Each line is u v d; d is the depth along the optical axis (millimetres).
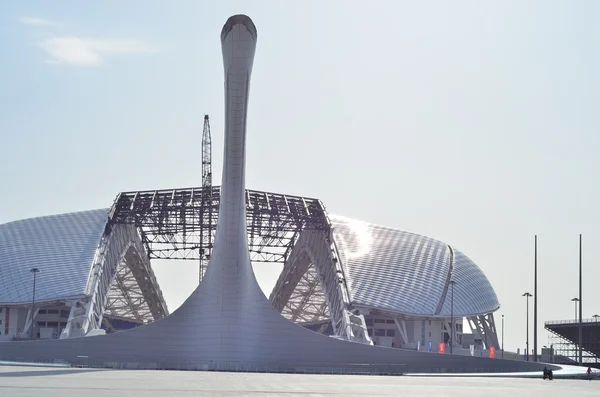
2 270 133500
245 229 92000
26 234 141125
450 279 143375
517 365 100000
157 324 93938
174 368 93250
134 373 74000
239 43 77125
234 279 91812
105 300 139125
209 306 93125
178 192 146000
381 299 133875
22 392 44375
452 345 134125
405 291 137000
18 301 129125
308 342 94625
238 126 84062
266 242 152875
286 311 177625
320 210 148500
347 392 51875
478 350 142375
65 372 69562
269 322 94312
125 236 149000
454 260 149125
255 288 94250
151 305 166750
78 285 129750
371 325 139500
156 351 93688
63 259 135125
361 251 142875
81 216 146125
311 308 176875
